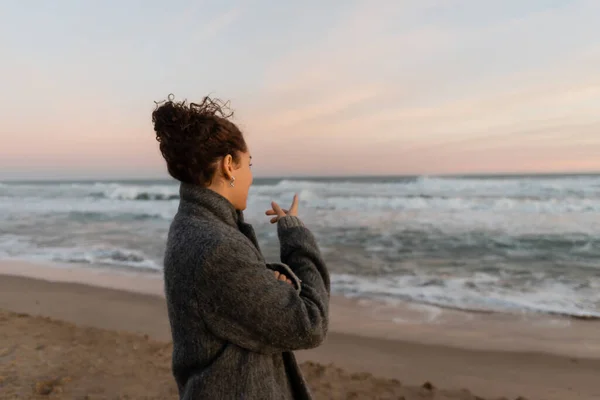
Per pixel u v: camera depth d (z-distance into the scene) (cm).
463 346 563
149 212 2138
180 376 99
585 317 650
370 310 700
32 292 827
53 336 528
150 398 373
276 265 106
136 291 823
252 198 2788
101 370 429
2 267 1039
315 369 469
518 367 505
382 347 565
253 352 96
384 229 1436
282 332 93
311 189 3234
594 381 468
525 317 657
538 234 1284
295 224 124
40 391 376
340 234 1359
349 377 451
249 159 117
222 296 90
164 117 106
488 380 475
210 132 104
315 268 115
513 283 830
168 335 607
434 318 662
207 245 92
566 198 2067
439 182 2989
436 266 961
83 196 3139
